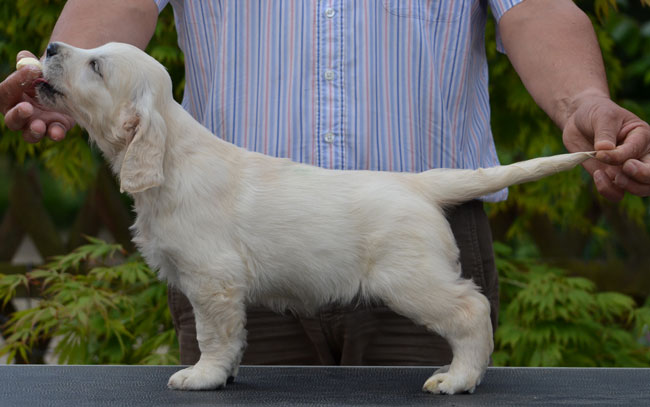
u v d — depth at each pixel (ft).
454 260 7.00
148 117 6.78
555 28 8.26
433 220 6.91
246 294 7.00
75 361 12.89
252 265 6.91
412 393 6.64
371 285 6.88
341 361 8.72
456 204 7.29
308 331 8.62
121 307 13.53
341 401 6.29
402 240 6.80
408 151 8.43
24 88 7.44
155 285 13.70
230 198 6.91
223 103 8.56
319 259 6.88
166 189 6.84
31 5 14.58
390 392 6.68
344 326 8.49
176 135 6.99
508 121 15.44
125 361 13.52
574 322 13.70
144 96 6.90
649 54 16.15
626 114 7.13
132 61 7.01
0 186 30.55
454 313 6.73
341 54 8.41
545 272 14.73
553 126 15.37
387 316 8.62
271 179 7.04
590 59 8.02
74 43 8.09
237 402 6.22
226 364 6.89
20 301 17.93
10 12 15.02
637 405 6.17
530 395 6.59
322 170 7.16
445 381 6.63
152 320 13.51
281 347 8.86
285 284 7.03
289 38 8.46
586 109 7.27
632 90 16.39
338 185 7.03
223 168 6.98
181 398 6.41
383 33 8.47
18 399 6.39
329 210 6.91
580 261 16.15
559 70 7.99
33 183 16.19
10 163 16.57
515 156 16.07
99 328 13.07
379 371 7.66
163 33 14.46
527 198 15.46
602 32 15.31
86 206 16.11
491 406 6.09
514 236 16.85
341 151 8.36
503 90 15.33
